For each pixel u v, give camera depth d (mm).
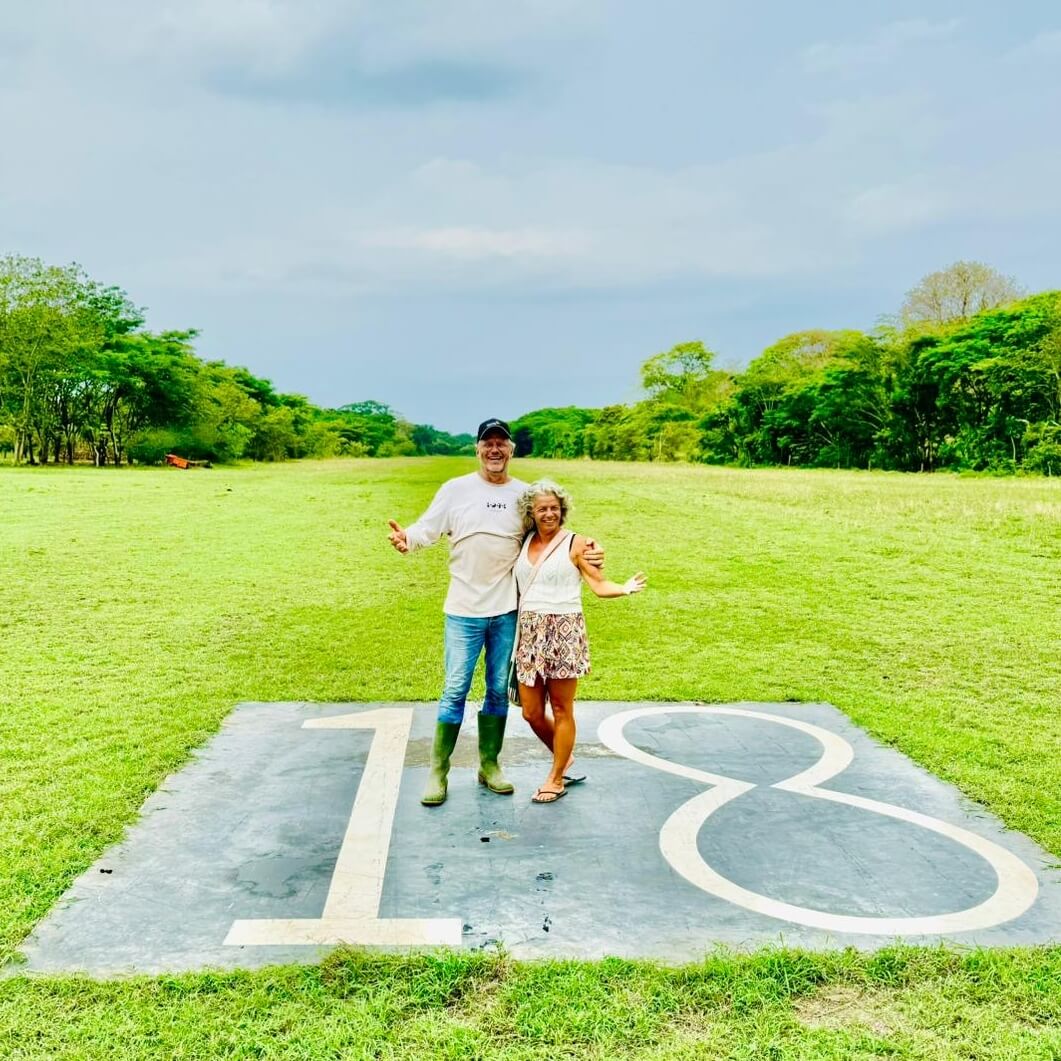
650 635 8523
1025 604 9930
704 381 91438
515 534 4578
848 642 8219
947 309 57906
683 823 4293
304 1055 2598
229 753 5223
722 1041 2668
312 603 10055
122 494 25359
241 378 92438
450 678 4586
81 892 3549
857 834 4176
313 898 3529
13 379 52375
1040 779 4832
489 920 3379
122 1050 2607
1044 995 2887
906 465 56125
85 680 6770
